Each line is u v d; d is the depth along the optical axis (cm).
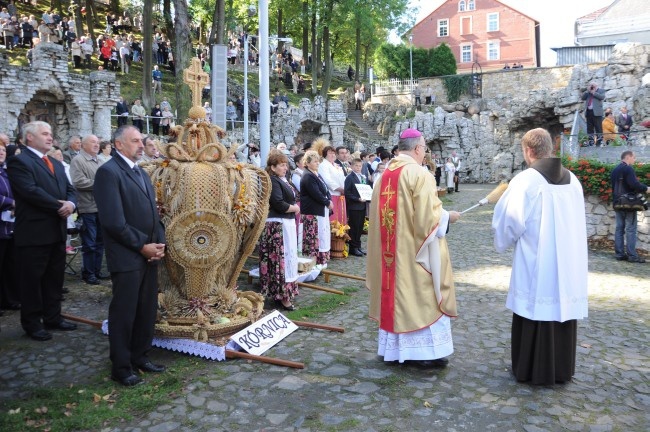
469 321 592
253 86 3297
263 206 535
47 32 2486
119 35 2938
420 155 472
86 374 441
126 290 415
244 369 450
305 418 367
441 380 431
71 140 761
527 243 421
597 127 1475
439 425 359
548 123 3006
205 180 489
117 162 421
